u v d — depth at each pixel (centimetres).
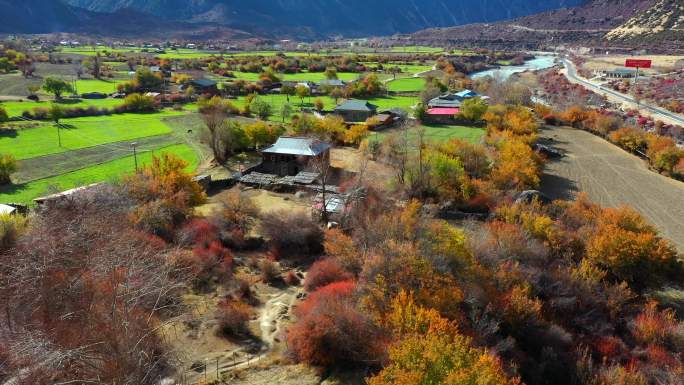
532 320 3941
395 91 17388
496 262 4706
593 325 4216
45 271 2831
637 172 9231
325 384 3172
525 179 7831
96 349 2403
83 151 8938
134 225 4675
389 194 6969
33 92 13812
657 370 3634
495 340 3616
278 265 4975
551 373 3475
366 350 3334
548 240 5453
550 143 11088
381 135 10956
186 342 3478
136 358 2461
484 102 12850
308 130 10150
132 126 11050
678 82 17662
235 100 15212
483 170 7962
